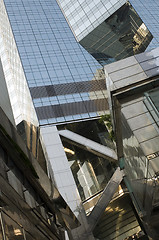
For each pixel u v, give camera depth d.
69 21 81.75
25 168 10.75
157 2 82.12
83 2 83.69
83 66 68.19
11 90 81.88
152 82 17.39
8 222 8.46
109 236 49.06
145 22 74.75
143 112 17.34
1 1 89.19
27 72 63.97
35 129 55.75
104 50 75.81
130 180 29.95
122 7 78.50
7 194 8.81
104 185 50.06
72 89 61.91
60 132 51.69
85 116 57.22
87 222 39.84
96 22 78.50
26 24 77.94
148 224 24.73
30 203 11.36
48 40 74.31
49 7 85.88
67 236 31.25
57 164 45.94
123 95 17.70
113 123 21.09
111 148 53.53
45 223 13.30
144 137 16.73
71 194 42.19
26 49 70.12
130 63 18.52
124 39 78.81
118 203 47.97
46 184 12.58
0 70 16.97
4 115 9.48
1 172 8.73
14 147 9.67
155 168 15.91
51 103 57.91
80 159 56.38
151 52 18.59
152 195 17.95
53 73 64.50
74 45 74.75
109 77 18.36
